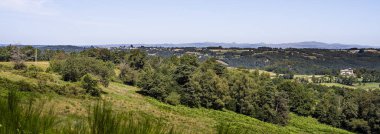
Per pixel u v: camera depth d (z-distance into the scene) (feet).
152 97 258.37
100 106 4.63
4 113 4.96
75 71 227.40
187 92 270.46
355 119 285.43
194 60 370.73
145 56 360.28
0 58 306.55
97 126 4.55
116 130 4.50
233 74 326.03
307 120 298.56
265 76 357.41
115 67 348.38
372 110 282.77
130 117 4.62
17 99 5.06
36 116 4.85
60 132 4.63
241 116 263.70
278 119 270.87
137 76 297.12
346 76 552.00
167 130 4.62
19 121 4.88
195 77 278.67
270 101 279.08
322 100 308.81
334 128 279.90
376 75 586.86
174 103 257.34
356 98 301.22
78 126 4.60
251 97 286.25
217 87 285.84
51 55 387.14
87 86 181.68
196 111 244.83
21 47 352.28
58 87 157.58
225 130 4.64
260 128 215.31
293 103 316.60
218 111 270.26
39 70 242.17
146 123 4.55
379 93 298.15
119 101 180.45
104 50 377.30
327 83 541.75
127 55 365.81
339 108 300.81
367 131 279.28
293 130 249.96
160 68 323.37
